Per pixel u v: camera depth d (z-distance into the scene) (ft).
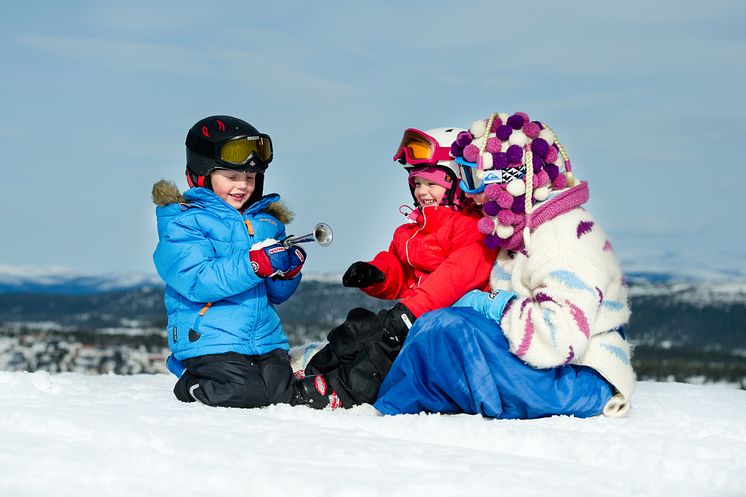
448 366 12.36
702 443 10.02
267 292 14.82
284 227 15.55
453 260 13.48
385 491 7.66
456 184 14.51
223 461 8.63
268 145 14.97
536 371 12.19
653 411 13.24
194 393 13.57
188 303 14.24
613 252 12.95
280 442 9.48
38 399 12.23
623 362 12.63
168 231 14.16
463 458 9.04
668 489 8.18
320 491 7.67
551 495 7.76
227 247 14.29
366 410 13.24
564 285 11.98
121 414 11.03
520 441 10.11
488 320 12.63
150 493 7.61
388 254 15.33
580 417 12.51
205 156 14.69
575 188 12.85
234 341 13.92
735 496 8.14
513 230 12.76
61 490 7.67
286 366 13.85
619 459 9.29
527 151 12.80
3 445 9.11
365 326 13.71
